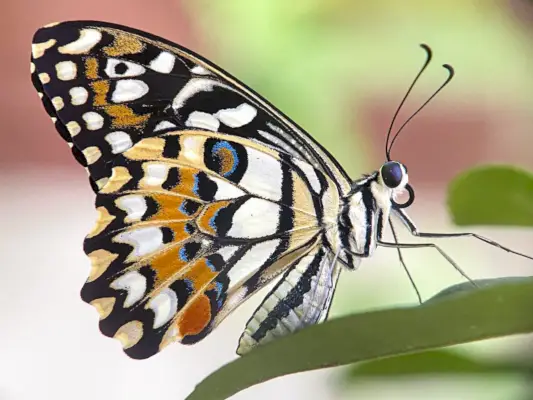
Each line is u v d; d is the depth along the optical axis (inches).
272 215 10.9
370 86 13.8
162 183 10.8
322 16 13.4
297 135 10.9
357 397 10.4
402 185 10.9
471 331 8.5
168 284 10.9
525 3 12.9
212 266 10.9
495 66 13.4
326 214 10.9
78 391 14.3
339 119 13.4
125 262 10.8
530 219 9.9
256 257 10.9
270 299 10.9
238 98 10.8
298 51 13.4
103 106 10.7
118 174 10.8
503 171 9.9
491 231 14.0
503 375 9.3
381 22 13.4
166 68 10.7
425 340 8.6
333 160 10.9
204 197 10.9
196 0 14.3
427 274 12.8
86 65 10.6
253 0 13.4
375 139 14.6
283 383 14.1
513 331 8.5
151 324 10.9
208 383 9.0
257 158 10.9
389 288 12.6
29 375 14.6
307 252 10.9
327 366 8.9
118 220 10.8
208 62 10.8
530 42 13.1
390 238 13.0
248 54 13.5
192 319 10.9
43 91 10.6
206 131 10.8
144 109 10.7
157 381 14.5
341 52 13.4
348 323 8.9
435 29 13.4
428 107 14.7
